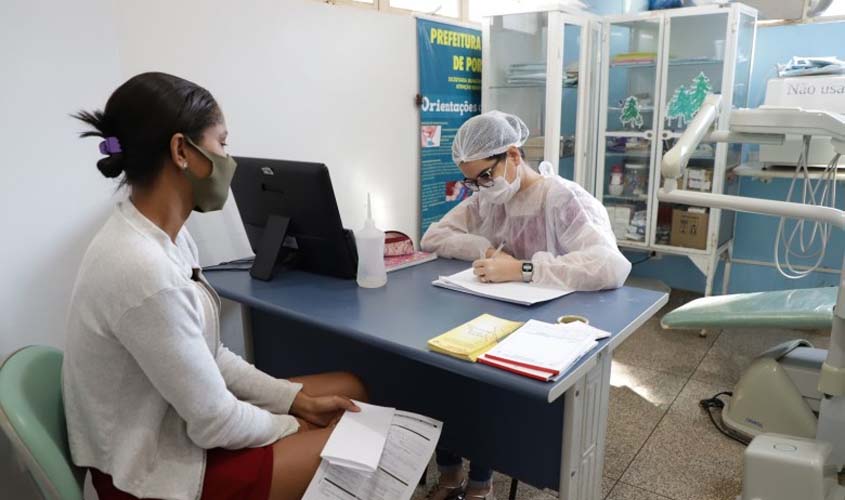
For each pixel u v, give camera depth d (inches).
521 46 137.5
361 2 108.7
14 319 60.0
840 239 129.8
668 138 129.9
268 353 82.0
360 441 46.8
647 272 156.7
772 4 127.3
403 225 125.8
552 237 75.5
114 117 42.5
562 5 123.0
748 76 132.6
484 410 61.4
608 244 67.5
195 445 44.4
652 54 131.0
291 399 52.5
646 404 98.2
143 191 43.8
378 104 114.0
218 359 54.1
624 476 79.5
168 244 44.2
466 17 137.4
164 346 40.3
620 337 51.9
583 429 53.2
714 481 78.2
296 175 64.4
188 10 80.6
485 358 45.8
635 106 136.6
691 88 127.6
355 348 72.0
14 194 58.7
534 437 58.0
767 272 140.6
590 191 142.5
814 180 117.0
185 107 42.6
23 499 55.9
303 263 73.8
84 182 63.8
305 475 45.6
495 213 82.2
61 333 63.8
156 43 77.6
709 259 128.7
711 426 91.4
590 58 132.8
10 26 56.7
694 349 119.9
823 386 63.2
